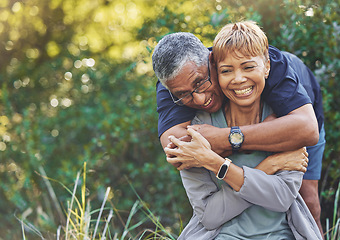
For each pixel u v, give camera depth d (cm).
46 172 577
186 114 260
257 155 249
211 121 255
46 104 694
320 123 317
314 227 252
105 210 539
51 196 519
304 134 237
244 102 235
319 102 320
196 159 239
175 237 470
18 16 753
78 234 317
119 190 568
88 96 669
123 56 649
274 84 247
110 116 565
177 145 244
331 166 399
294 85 248
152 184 562
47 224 480
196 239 253
